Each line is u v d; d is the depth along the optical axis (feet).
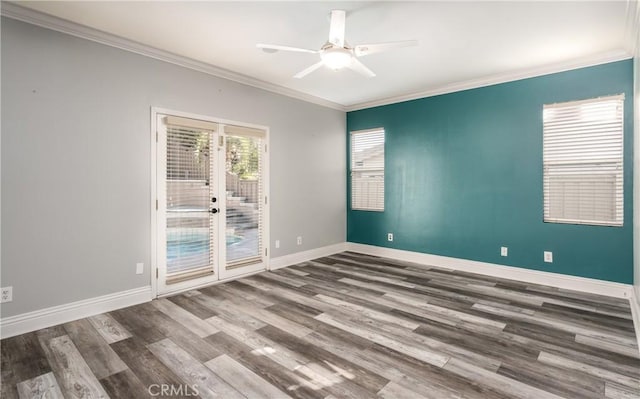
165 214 11.60
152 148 11.21
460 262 15.14
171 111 11.67
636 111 9.75
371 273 14.60
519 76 13.24
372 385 6.47
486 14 8.77
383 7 8.45
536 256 13.08
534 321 9.42
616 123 11.39
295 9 8.59
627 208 11.19
